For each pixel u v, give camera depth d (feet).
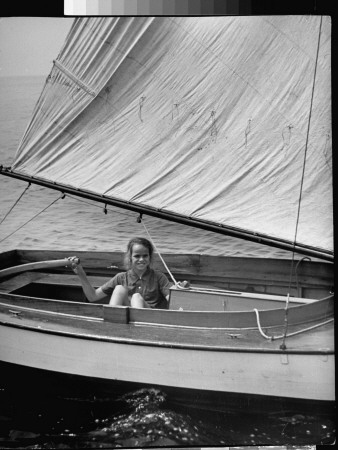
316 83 9.84
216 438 8.86
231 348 8.53
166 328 9.04
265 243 10.39
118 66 10.57
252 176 10.34
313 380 8.61
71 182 11.13
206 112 10.39
